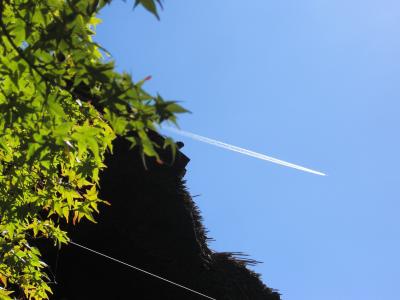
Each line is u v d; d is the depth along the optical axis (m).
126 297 8.87
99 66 1.73
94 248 8.91
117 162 9.48
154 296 8.88
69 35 1.74
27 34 1.84
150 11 1.59
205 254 9.54
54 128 2.02
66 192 3.80
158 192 9.46
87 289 8.80
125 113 1.69
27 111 2.03
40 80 1.89
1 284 4.67
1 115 2.15
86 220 8.96
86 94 2.02
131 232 9.06
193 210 9.96
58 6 1.89
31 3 1.87
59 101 2.03
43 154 2.20
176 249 9.18
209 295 9.02
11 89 2.07
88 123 3.25
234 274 10.25
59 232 4.19
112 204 9.19
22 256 3.88
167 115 1.63
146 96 1.64
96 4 1.75
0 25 1.74
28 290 4.13
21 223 3.87
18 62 1.87
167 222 9.31
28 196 3.67
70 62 1.89
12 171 3.46
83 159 3.52
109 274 8.90
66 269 8.78
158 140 8.20
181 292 8.91
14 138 2.66
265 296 10.46
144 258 8.94
